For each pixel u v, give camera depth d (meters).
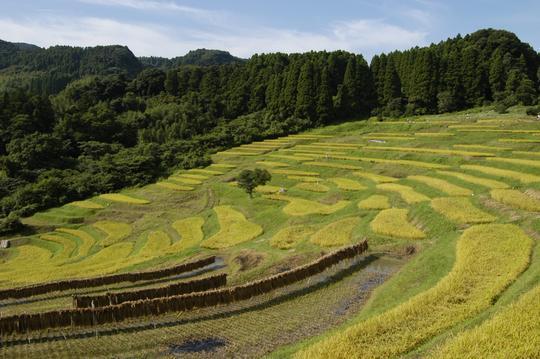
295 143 96.69
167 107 127.31
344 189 56.75
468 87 107.12
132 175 89.12
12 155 94.62
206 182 79.38
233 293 25.78
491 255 25.16
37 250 61.91
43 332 22.77
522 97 95.94
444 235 32.72
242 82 134.12
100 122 112.31
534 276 20.53
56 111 120.50
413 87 111.19
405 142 79.25
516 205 35.31
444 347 14.82
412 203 42.91
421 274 25.89
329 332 19.53
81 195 84.62
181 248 46.47
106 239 59.69
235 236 46.66
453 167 56.28
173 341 20.73
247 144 103.81
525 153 57.50
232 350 19.34
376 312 20.89
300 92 113.62
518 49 125.31
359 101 116.31
